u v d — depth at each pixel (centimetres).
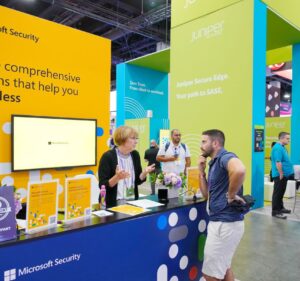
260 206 455
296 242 354
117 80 902
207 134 200
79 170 341
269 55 780
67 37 332
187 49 527
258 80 442
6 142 281
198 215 220
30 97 299
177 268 204
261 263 296
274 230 399
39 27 305
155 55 788
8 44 280
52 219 144
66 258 140
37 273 130
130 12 868
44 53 310
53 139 308
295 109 671
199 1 506
